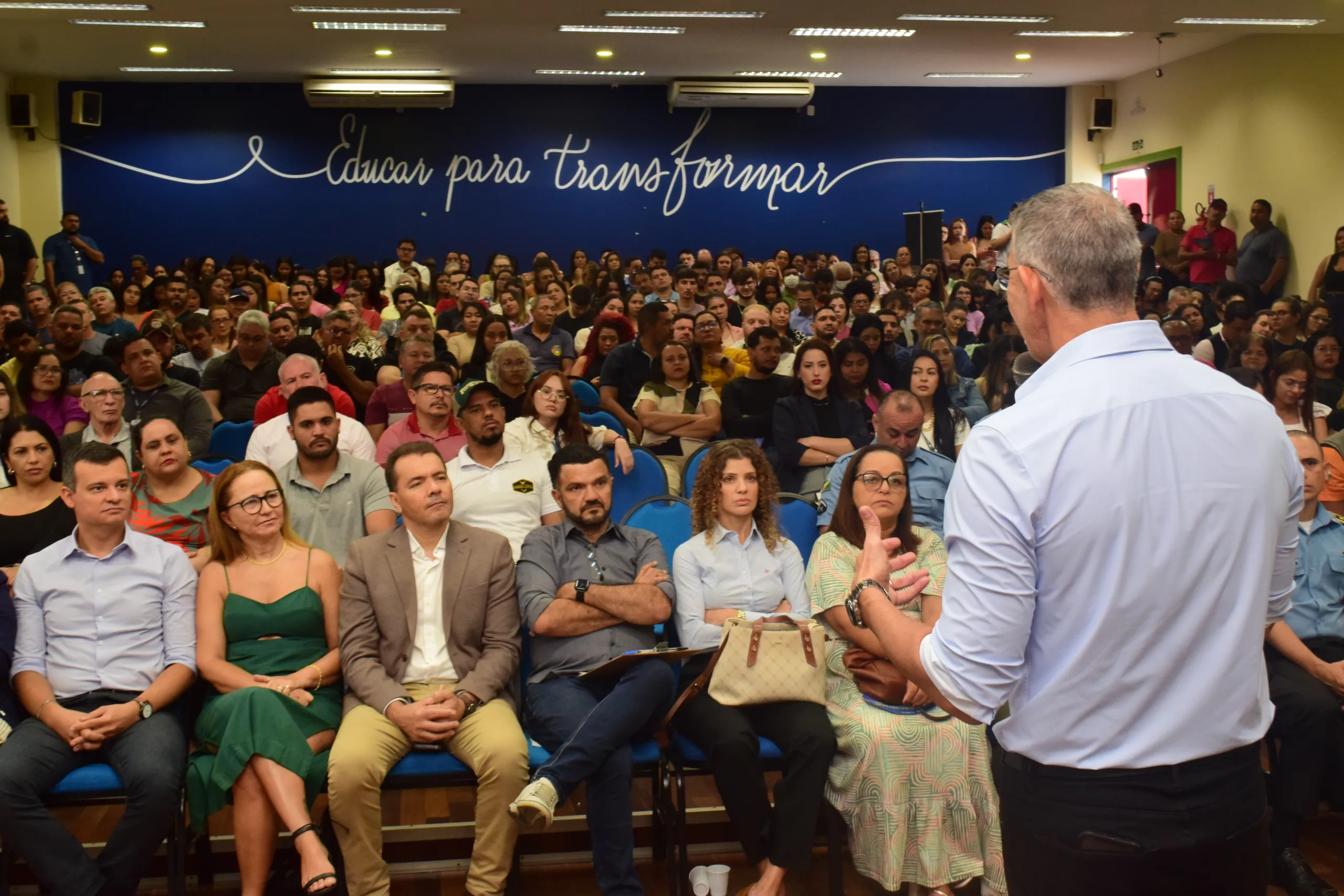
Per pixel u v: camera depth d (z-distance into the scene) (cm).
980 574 138
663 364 522
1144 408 137
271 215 1405
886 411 383
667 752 289
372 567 296
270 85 1390
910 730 277
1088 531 136
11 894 289
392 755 272
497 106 1421
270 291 1152
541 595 300
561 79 1379
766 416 513
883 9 997
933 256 1370
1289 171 1110
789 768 272
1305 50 1084
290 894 284
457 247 1434
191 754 278
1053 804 146
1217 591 138
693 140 1445
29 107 1306
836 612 294
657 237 1454
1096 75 1375
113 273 1253
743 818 273
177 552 298
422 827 311
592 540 316
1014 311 153
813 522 350
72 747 266
